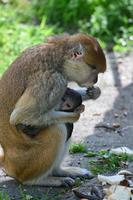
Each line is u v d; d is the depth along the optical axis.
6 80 9.65
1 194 9.39
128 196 9.12
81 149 11.21
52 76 9.27
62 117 9.45
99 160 10.70
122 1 18.77
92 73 9.48
